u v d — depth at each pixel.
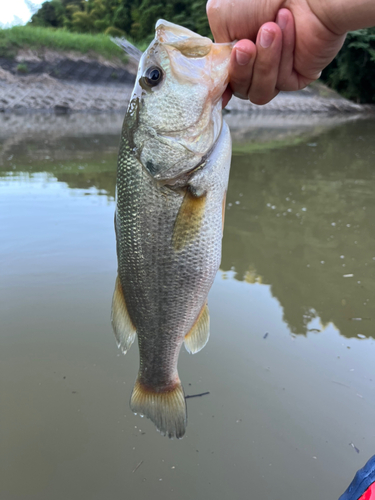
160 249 0.25
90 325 0.49
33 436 0.36
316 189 1.07
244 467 0.34
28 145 1.52
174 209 0.24
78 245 0.67
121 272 0.26
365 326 0.50
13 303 0.52
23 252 0.64
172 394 0.28
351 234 0.78
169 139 0.24
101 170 1.17
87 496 0.31
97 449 0.35
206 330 0.27
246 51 0.21
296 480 0.33
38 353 0.45
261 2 0.21
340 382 0.42
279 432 0.36
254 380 0.42
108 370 0.43
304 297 0.56
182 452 0.35
